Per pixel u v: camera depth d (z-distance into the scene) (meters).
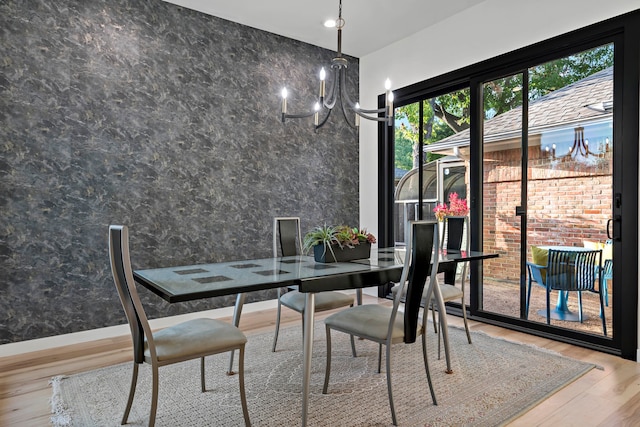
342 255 2.60
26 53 2.93
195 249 3.69
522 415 2.00
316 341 3.14
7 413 2.04
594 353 2.83
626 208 2.71
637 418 1.96
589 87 2.93
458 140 3.91
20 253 2.92
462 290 3.07
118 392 2.27
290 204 4.32
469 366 2.60
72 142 3.10
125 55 3.33
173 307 3.63
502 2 3.42
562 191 3.08
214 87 3.78
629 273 2.70
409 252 2.00
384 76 4.56
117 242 1.69
